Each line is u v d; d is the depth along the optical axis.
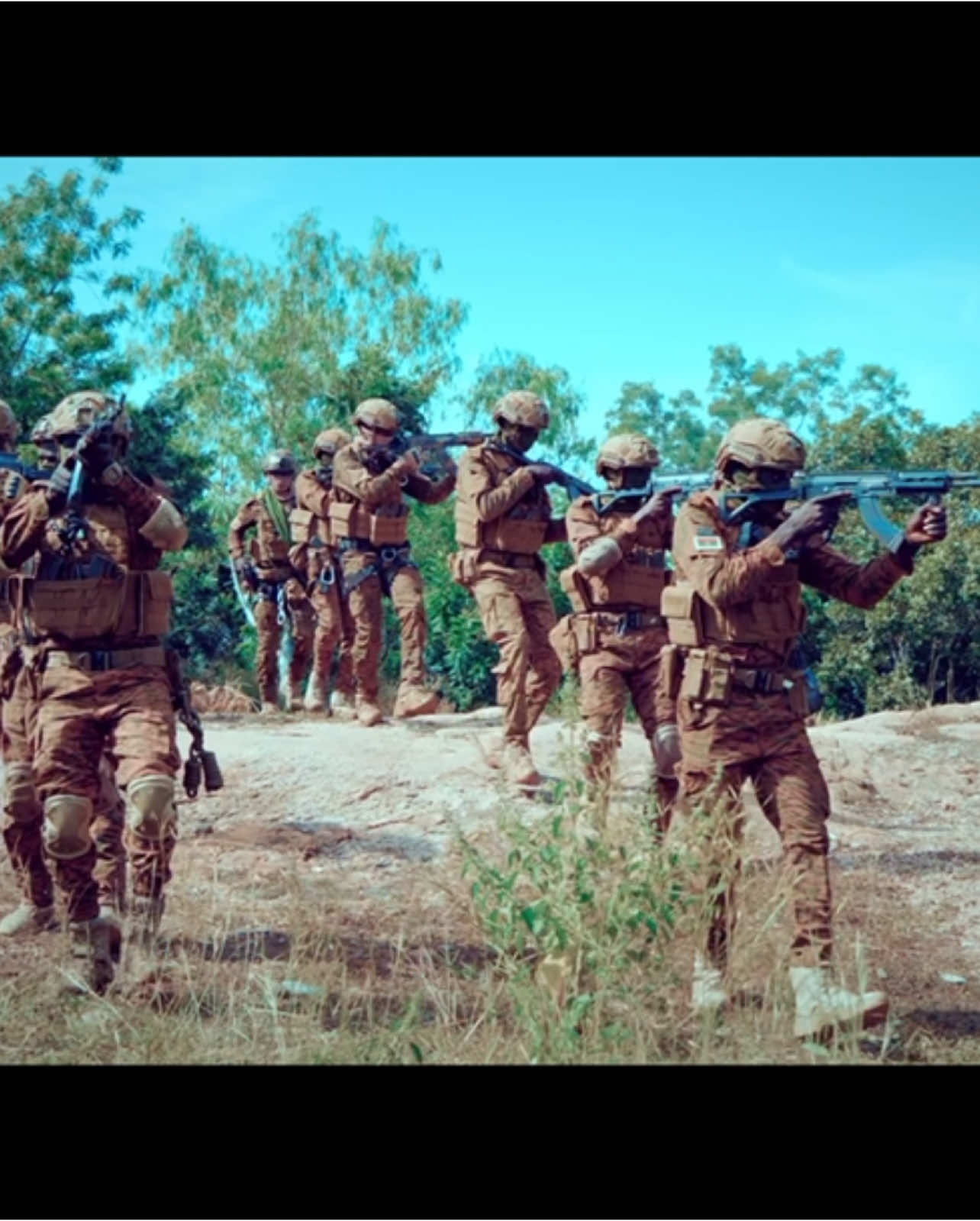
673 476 7.28
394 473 11.16
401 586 11.38
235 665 27.92
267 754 9.65
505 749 8.70
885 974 5.94
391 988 5.54
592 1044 4.69
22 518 5.22
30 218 26.50
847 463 29.06
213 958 5.77
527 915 4.84
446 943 6.15
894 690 25.42
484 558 8.72
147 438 29.05
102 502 5.40
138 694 5.30
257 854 7.70
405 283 37.62
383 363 30.05
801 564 5.46
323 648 13.14
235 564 14.09
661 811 5.69
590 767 6.26
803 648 5.45
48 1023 5.05
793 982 4.91
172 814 5.21
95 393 5.41
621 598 7.28
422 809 8.51
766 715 5.23
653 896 4.90
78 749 5.26
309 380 36.22
